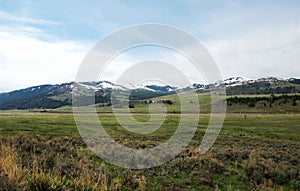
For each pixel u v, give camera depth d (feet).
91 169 39.17
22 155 43.62
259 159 57.16
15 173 27.66
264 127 188.65
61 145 62.54
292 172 47.57
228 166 52.13
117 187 34.45
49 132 107.24
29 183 26.13
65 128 125.29
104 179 33.96
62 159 42.22
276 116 284.82
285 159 63.62
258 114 313.12
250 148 86.58
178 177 44.21
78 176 34.22
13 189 23.89
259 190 38.55
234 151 66.74
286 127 190.90
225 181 43.55
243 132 157.79
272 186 42.19
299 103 368.48
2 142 54.49
